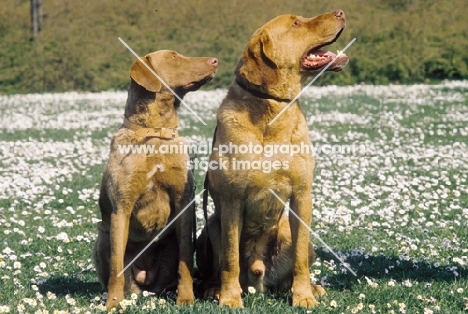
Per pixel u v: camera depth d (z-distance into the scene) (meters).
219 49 31.53
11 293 6.50
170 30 33.34
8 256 8.02
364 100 25.00
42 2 36.59
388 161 13.76
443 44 32.53
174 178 6.44
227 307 5.95
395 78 31.33
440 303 6.12
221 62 30.70
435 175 12.66
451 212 10.19
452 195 11.30
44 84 31.17
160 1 35.62
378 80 31.00
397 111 22.05
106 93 29.78
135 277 6.68
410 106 23.14
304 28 6.37
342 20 6.48
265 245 6.66
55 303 6.14
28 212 10.51
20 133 19.03
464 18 34.19
